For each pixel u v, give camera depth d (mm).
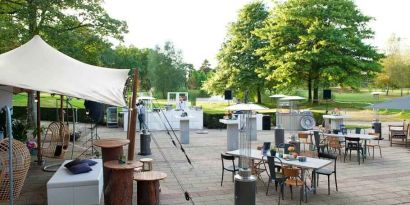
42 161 9812
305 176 8828
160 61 52156
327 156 8125
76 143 13781
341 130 12188
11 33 14352
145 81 51656
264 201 7137
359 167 10320
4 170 5992
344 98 42969
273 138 16266
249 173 5844
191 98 47375
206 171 9688
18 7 15164
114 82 7918
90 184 6250
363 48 24219
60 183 6105
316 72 25156
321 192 7758
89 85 7094
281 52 26281
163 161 11016
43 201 6711
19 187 6219
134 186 8203
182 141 14688
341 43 23406
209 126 20594
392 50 39844
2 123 10227
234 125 12805
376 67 23906
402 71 37969
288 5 26094
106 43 17750
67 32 16078
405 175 9328
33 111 16672
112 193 6242
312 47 24328
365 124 21625
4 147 6129
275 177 7090
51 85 6645
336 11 24266
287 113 19875
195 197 7367
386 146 14312
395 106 12062
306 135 12211
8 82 6414
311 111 21609
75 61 8602
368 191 7832
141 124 17812
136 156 11750
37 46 8109
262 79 30844
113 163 6543
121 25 17688
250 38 32031
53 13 15148
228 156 8102
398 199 7270
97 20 17016
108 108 20234
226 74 33062
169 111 19234
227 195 7508
